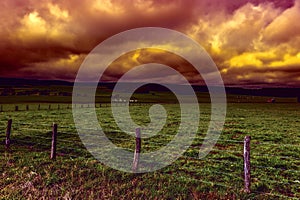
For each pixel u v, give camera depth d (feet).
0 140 58.08
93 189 30.17
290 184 33.73
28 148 50.62
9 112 156.25
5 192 28.99
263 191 31.35
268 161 44.83
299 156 49.42
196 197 28.48
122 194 29.07
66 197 27.50
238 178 35.27
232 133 81.05
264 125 103.96
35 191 29.32
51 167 37.70
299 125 105.09
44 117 126.62
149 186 31.60
